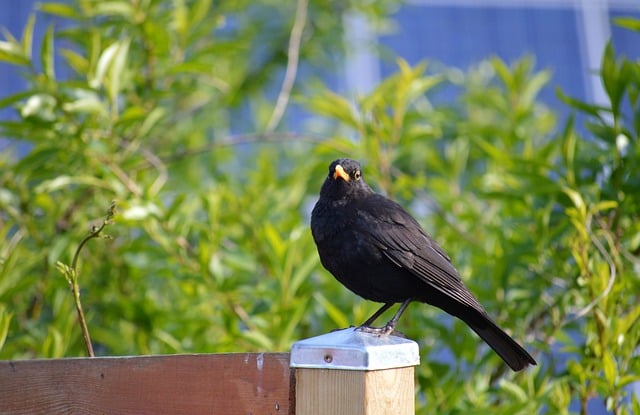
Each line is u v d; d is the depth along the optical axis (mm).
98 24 11562
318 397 5352
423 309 10672
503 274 9703
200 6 11391
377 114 11102
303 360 5402
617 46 19438
